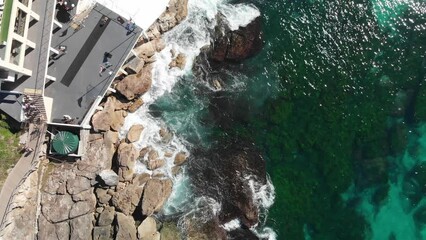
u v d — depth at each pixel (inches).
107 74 1755.7
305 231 2012.8
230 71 2004.2
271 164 2009.1
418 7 2098.9
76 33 1764.3
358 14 2081.7
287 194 2004.2
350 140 2038.6
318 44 2052.2
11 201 1665.8
